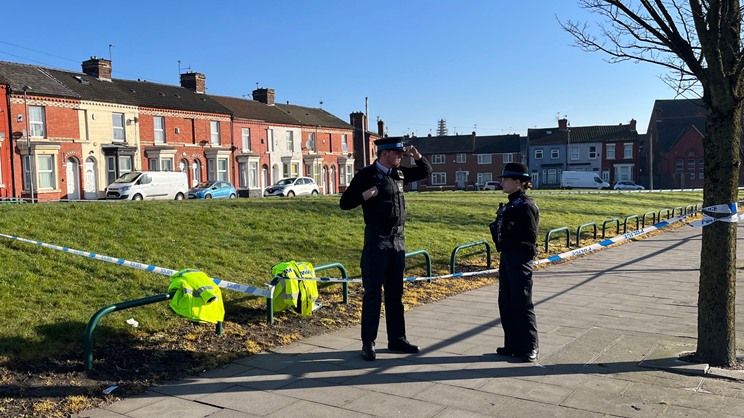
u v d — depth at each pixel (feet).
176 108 126.41
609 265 41.14
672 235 64.75
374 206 18.24
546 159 232.32
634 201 107.86
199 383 16.28
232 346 19.57
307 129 168.86
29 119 98.99
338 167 183.32
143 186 94.17
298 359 18.56
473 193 109.40
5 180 94.89
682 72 18.94
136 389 15.57
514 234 18.16
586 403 14.70
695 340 20.31
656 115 226.58
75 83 111.24
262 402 14.89
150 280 25.43
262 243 36.76
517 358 18.58
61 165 103.14
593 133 230.89
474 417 13.91
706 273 17.16
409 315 24.94
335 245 39.34
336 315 24.35
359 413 14.20
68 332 18.79
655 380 16.29
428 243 44.83
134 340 19.34
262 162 151.84
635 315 24.93
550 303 27.63
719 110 16.35
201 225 39.55
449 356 18.88
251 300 24.76
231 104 151.74
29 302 21.03
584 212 81.41
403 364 18.03
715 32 16.17
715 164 16.66
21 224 32.14
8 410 13.79
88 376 16.21
